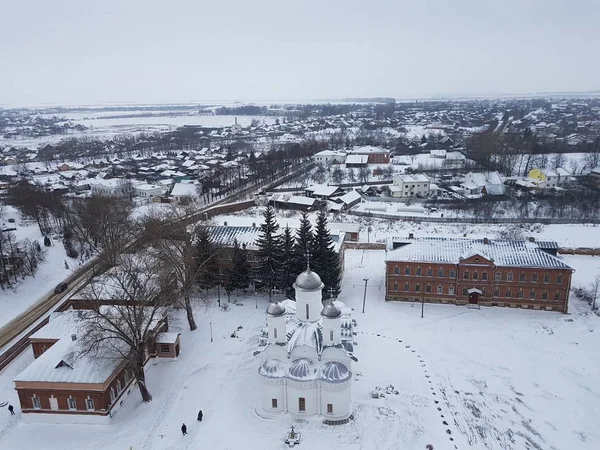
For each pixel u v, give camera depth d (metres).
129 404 58.72
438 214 145.50
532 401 58.16
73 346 59.22
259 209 153.88
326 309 55.28
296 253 84.12
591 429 53.34
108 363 56.59
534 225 129.00
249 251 90.44
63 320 67.31
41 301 89.00
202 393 59.44
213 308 83.38
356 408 56.06
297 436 50.81
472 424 53.84
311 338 57.12
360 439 51.06
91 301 68.31
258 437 51.41
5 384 62.00
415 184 167.00
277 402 54.62
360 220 140.25
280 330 56.53
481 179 168.25
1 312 83.94
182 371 64.44
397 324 77.56
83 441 51.75
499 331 75.12
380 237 125.06
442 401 57.81
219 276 85.44
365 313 81.75
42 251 109.12
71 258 111.06
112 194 168.75
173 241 79.69
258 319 78.81
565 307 81.19
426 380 62.06
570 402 58.00
